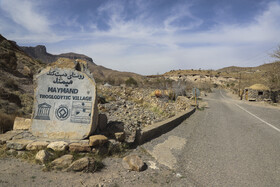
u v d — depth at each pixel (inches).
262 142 249.0
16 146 167.6
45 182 126.4
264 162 180.4
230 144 237.3
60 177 134.3
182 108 554.6
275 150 216.1
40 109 192.4
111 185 129.8
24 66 872.3
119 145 193.8
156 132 269.6
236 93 2256.4
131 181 137.9
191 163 176.1
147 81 1902.1
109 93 776.9
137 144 221.1
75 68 203.3
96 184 129.3
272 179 147.2
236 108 723.4
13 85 557.3
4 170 137.9
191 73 5713.6
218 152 206.7
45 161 151.8
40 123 189.2
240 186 136.6
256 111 629.3
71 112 191.9
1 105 317.7
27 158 158.2
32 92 615.8
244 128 339.9
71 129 186.7
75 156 160.9
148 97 813.2
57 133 185.2
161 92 876.0
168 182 139.9
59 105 193.6
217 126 353.7
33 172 138.3
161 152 202.2
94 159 156.4
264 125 372.8
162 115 440.5
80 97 196.4
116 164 164.1
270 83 1364.4
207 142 244.2
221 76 5157.5
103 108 435.8
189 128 325.7
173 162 177.9
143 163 162.6
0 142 175.5
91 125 188.1
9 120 233.1
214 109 661.9
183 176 149.9
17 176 131.1
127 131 230.2
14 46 1365.7
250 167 168.7
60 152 163.2
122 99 707.4
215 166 170.1
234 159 187.0
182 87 1111.6
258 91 1198.3
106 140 183.0
